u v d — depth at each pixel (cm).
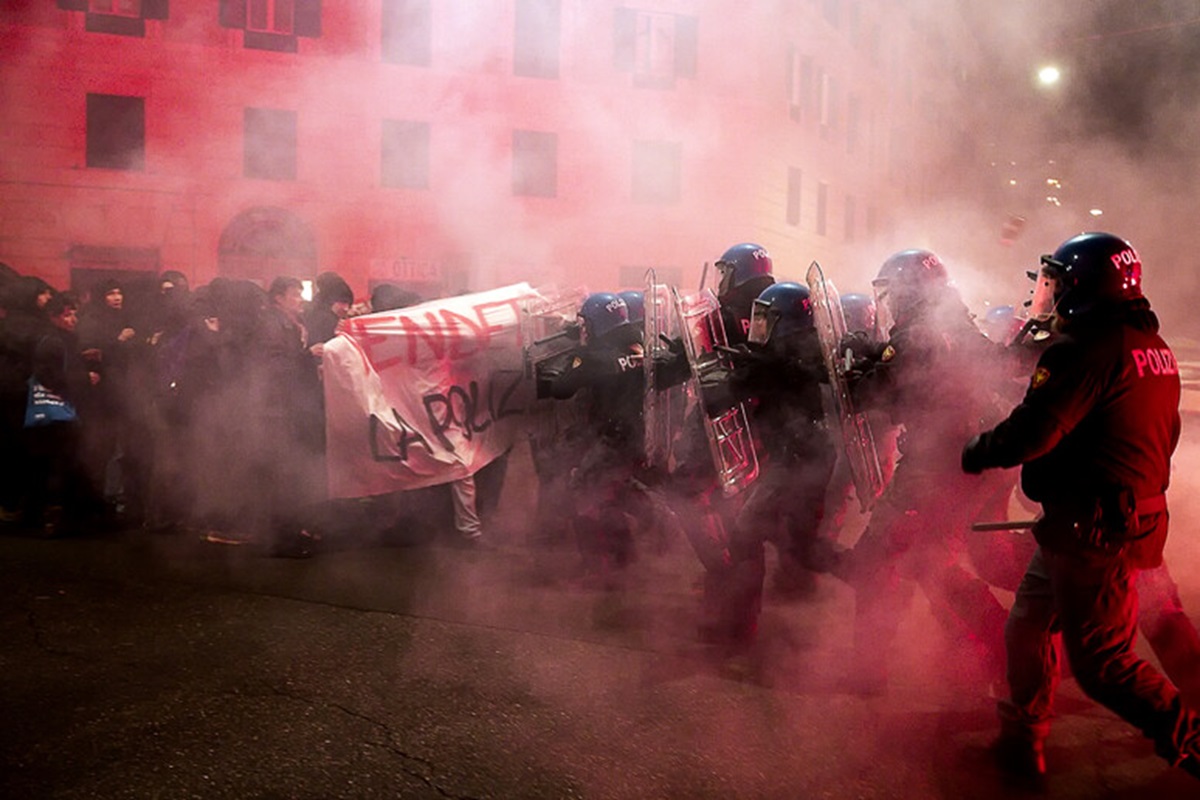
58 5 2223
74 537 668
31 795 308
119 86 2266
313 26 2386
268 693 392
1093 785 327
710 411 452
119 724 361
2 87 2205
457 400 664
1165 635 335
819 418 447
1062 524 301
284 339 640
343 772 328
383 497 710
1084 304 301
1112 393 293
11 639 450
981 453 309
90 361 690
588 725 367
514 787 320
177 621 480
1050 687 330
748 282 495
